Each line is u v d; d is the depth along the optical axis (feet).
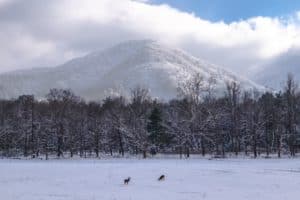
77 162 279.69
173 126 356.18
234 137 379.76
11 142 401.29
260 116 368.27
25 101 474.08
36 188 121.19
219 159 307.17
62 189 118.93
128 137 377.30
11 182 138.82
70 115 398.83
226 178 153.38
